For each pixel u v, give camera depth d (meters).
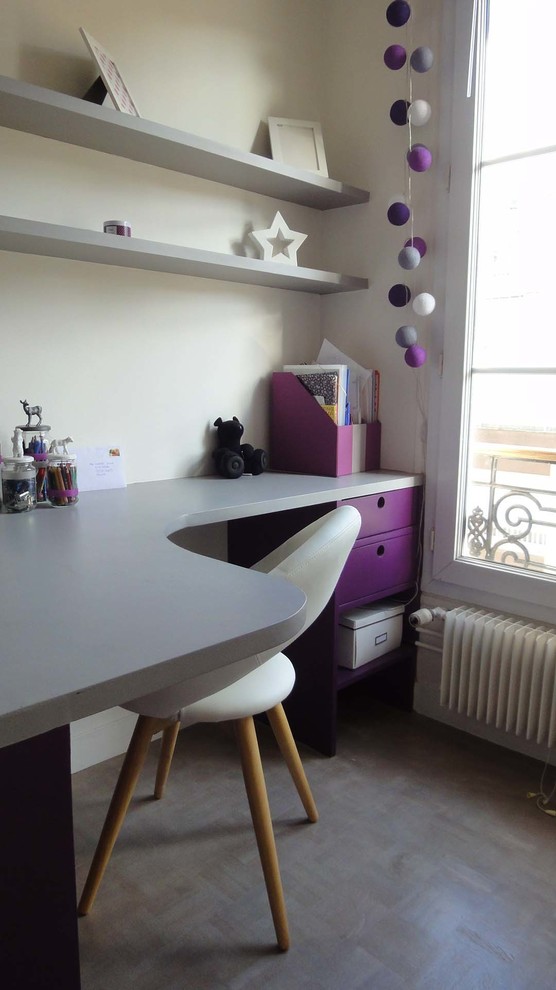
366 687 2.56
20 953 0.77
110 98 1.75
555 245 1.97
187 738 2.21
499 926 1.44
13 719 0.58
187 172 2.06
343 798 1.89
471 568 2.22
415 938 1.41
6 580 0.99
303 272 2.16
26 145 1.71
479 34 2.02
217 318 2.22
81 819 1.78
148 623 0.81
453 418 2.21
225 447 2.21
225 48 2.15
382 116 2.32
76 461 1.79
